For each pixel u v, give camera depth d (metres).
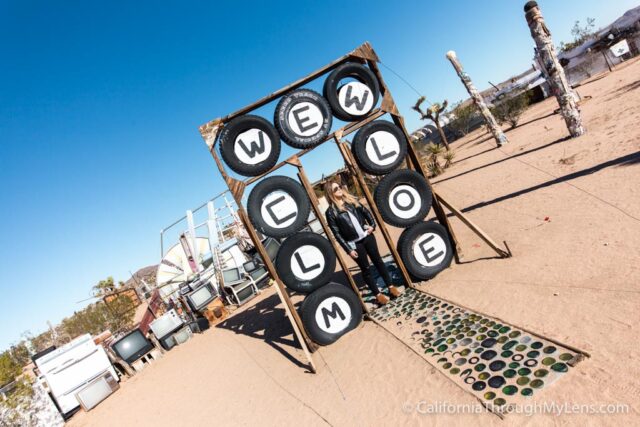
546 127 17.78
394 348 4.79
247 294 14.14
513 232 7.00
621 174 7.30
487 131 29.41
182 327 13.55
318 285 6.04
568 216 6.58
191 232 18.67
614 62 35.47
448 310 5.08
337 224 6.22
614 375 2.84
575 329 3.56
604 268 4.41
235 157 5.84
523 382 3.18
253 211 5.80
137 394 9.58
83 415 10.28
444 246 6.60
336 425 3.88
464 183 13.77
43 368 10.55
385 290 6.91
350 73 6.20
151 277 28.75
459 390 3.46
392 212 6.33
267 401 5.26
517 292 4.73
